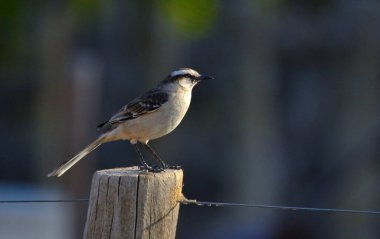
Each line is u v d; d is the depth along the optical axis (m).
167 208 6.92
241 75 19.92
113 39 19.62
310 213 19.44
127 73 20.72
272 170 19.84
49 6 13.15
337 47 20.17
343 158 20.61
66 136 13.13
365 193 20.33
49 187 16.22
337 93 20.84
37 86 19.84
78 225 13.20
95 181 6.95
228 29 19.27
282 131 20.44
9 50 12.38
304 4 18.45
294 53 20.33
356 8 19.52
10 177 23.05
